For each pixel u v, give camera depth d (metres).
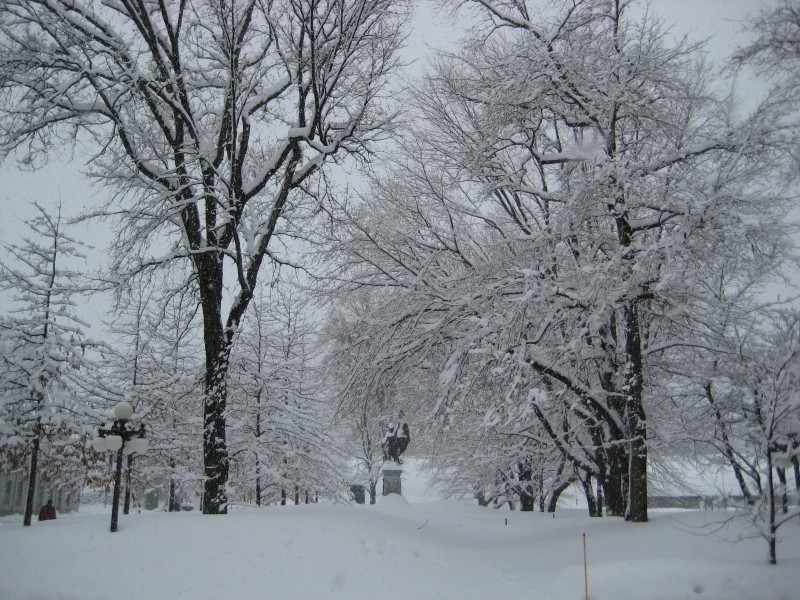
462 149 17.69
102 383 18.84
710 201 11.82
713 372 13.08
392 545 10.89
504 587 9.20
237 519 11.78
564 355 14.49
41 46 13.66
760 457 9.67
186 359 22.84
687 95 14.42
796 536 10.14
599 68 14.10
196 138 14.12
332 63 14.40
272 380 21.53
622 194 13.07
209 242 14.77
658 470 21.06
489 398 15.35
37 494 33.38
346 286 17.72
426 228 17.39
